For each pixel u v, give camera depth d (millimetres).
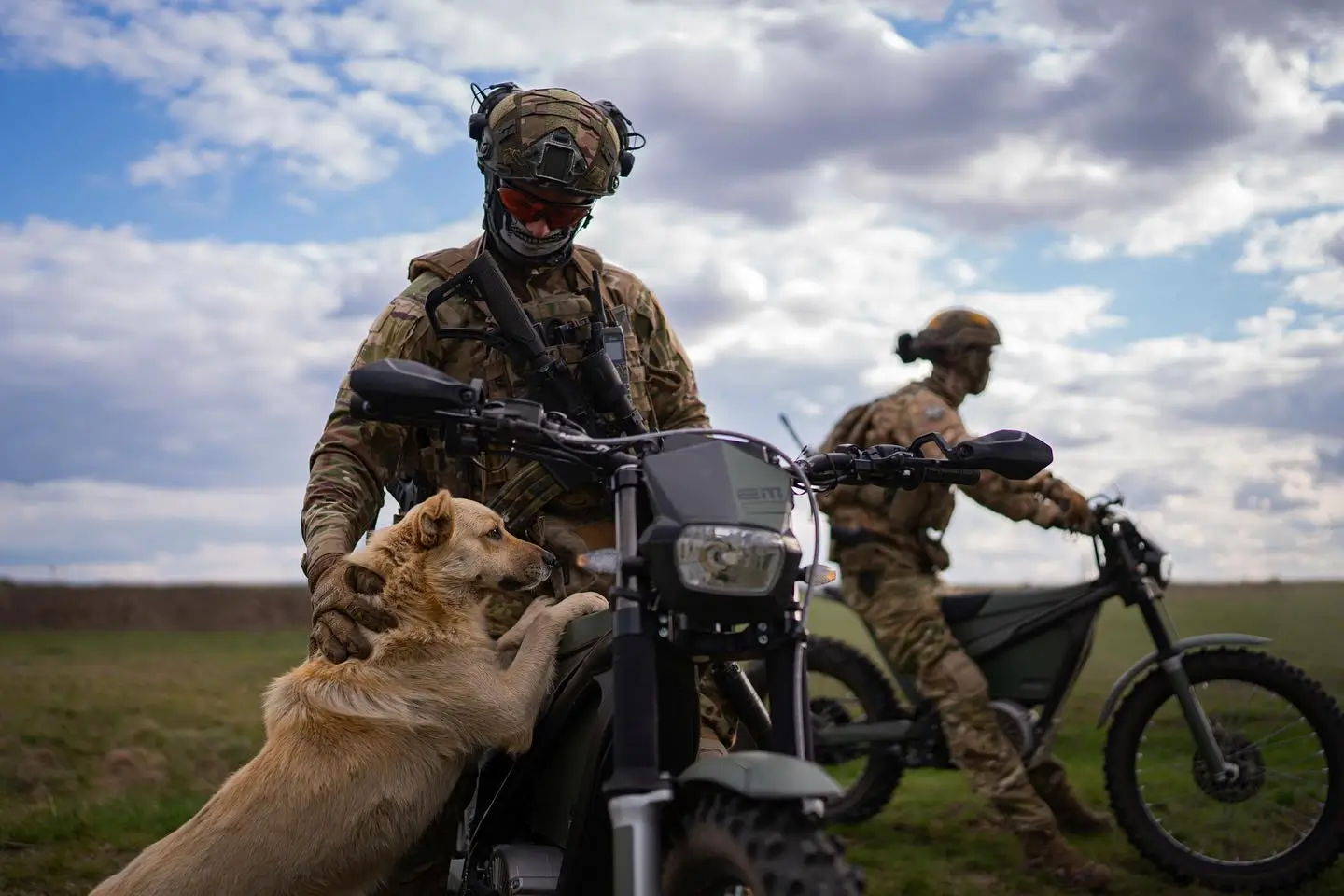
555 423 2422
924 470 2773
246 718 8258
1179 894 4898
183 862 2918
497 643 3166
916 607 5531
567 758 2770
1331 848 4836
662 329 3422
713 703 2848
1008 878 5047
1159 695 5168
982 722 5332
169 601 17031
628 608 2232
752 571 2139
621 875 2117
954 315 5770
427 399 2314
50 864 4758
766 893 1956
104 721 7867
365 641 3084
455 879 3031
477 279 3035
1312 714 4930
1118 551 5340
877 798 5895
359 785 2988
